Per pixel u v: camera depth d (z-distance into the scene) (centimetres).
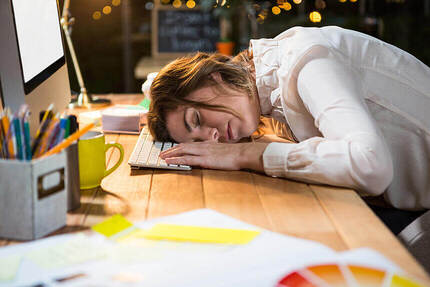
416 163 138
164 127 141
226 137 138
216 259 73
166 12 418
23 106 86
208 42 418
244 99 137
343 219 91
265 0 399
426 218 124
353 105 115
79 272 70
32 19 128
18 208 82
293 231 86
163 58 413
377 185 110
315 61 126
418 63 145
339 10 468
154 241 80
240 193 106
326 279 67
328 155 110
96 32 490
